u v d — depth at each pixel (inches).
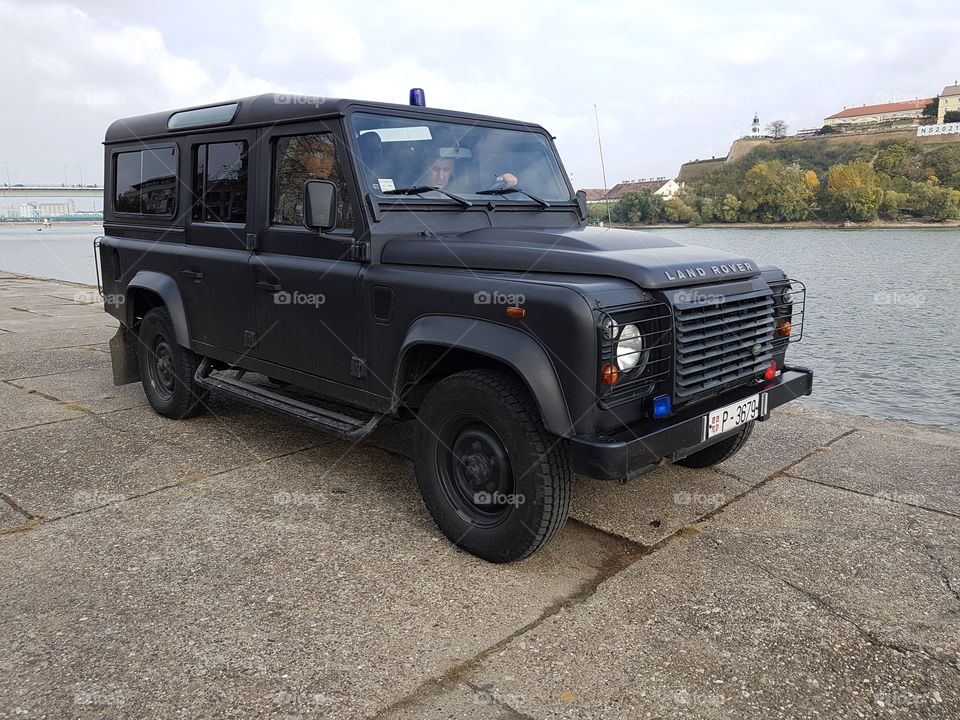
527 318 106.7
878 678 89.7
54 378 252.1
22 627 100.1
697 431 114.9
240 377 177.6
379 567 117.9
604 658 93.8
